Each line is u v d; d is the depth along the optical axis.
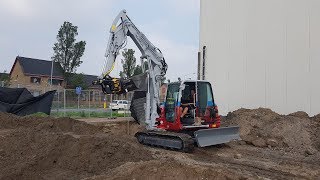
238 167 10.40
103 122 19.22
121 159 9.75
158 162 7.90
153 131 13.55
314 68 16.59
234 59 20.62
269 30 18.73
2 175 8.49
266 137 14.99
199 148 13.25
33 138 11.08
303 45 17.11
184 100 13.09
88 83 55.44
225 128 13.20
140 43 14.39
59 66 57.84
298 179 9.13
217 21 21.94
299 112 16.64
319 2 16.48
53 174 8.91
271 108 18.42
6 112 18.14
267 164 11.03
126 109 25.97
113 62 14.11
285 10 17.97
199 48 23.31
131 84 14.06
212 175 7.31
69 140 10.38
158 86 14.30
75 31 58.88
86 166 9.29
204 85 13.51
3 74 47.31
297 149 13.91
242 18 20.25
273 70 18.44
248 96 19.69
